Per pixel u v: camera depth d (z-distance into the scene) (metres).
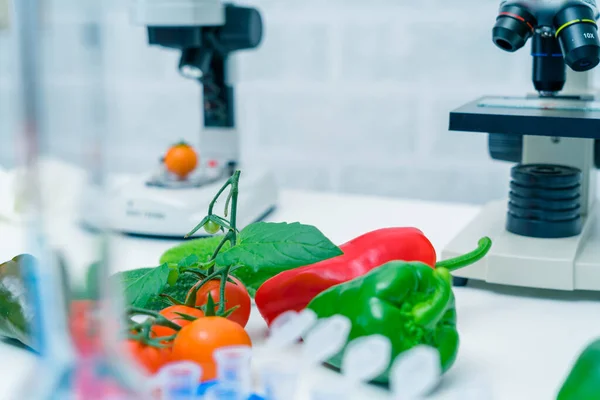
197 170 1.33
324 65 2.02
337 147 2.06
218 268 0.76
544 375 0.73
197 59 1.30
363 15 1.97
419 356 0.44
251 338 0.80
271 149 2.11
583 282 0.94
